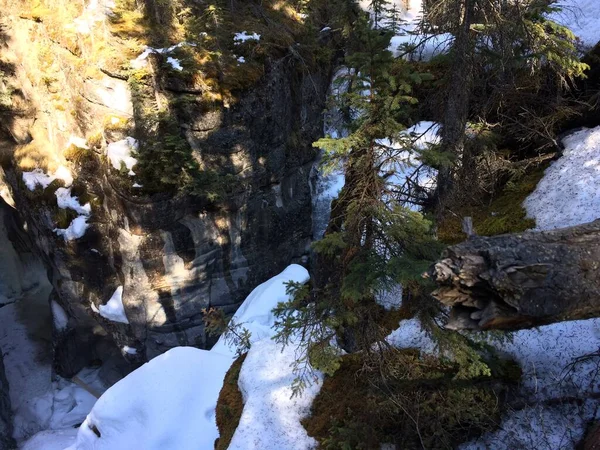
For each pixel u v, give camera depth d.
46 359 21.34
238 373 8.36
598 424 5.25
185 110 15.31
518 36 7.07
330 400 6.88
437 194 7.22
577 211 7.23
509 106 8.79
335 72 21.31
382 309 7.40
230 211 17.06
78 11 15.30
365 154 5.53
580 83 8.72
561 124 8.67
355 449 6.02
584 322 6.43
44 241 17.38
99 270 17.12
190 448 9.04
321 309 6.11
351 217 5.69
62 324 19.66
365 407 6.41
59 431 18.22
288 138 18.44
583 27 10.09
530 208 7.82
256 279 18.81
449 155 5.54
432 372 6.26
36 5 15.81
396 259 5.19
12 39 16.47
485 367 5.56
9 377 20.52
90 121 15.64
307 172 20.08
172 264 16.44
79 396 20.02
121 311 17.06
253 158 17.11
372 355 6.18
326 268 7.73
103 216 16.45
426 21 7.08
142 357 18.06
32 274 24.31
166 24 15.98
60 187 16.69
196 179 15.61
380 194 5.57
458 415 5.66
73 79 15.50
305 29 19.17
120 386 10.15
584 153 7.91
